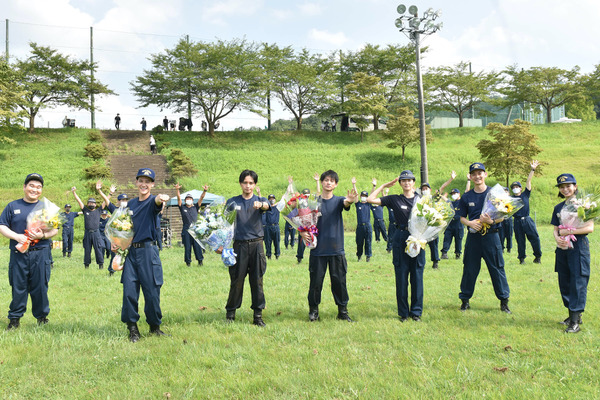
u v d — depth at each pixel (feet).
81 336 15.51
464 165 111.04
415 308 17.72
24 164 99.76
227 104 139.64
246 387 10.98
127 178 95.09
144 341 14.96
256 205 17.48
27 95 122.72
